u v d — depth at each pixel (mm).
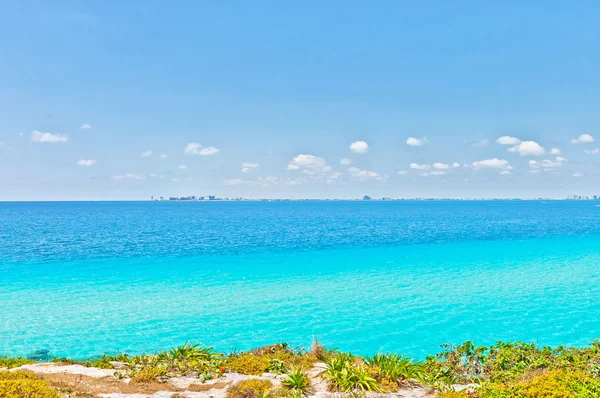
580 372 12688
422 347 22922
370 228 108250
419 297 32469
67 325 25719
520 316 27734
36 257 52875
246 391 12078
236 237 81500
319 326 26078
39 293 33219
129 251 59125
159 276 40375
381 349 22688
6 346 22359
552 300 31391
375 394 12484
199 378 13938
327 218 169875
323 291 34375
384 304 30578
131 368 14766
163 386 12969
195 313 28328
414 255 55000
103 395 11625
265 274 41656
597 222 134500
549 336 24266
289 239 77438
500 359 15766
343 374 13273
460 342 23516
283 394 12125
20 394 10453
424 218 169000
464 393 12188
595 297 32156
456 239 76688
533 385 11508
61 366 14797
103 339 23547
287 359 16609
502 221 143500
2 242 70938
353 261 49812
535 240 74250
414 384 13633
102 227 111562
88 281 37969
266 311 28891
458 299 31828
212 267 45562
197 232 94500
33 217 176375
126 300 31375
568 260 50188
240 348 22578
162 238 79375
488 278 39438
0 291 34062
